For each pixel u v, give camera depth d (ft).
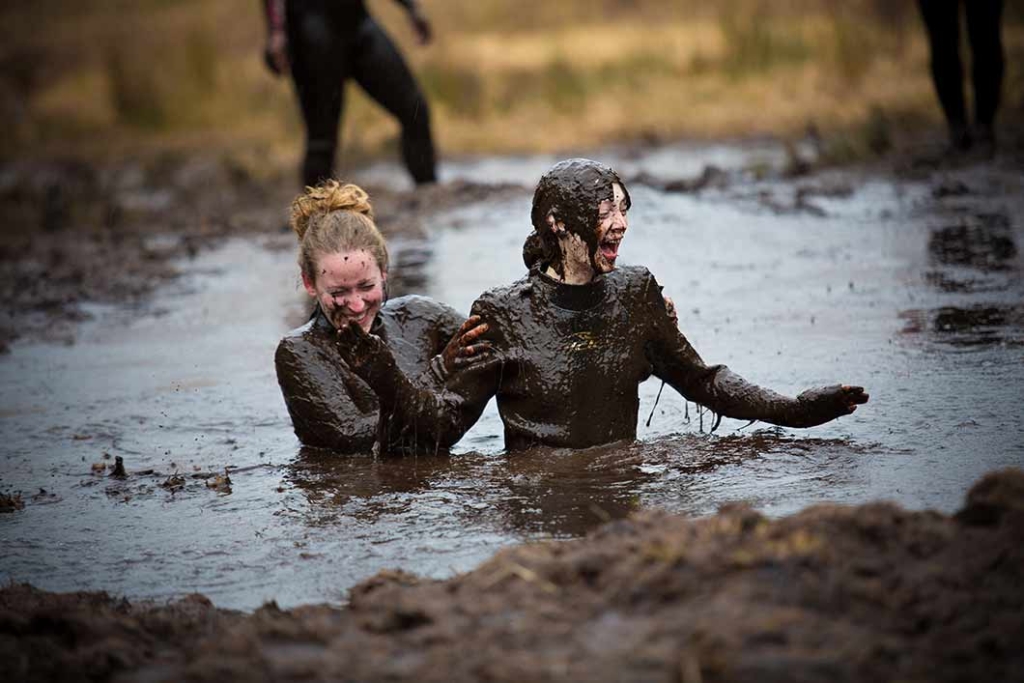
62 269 99.66
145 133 194.59
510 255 92.89
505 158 153.69
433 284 83.51
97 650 31.73
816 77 175.01
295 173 150.00
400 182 137.69
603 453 48.32
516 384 49.08
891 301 71.67
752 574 30.19
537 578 32.07
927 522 33.01
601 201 47.19
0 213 130.31
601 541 33.94
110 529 44.34
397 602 32.19
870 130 129.18
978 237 88.07
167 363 69.82
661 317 50.16
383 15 256.73
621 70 195.31
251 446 53.88
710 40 211.20
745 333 66.64
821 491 43.24
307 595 37.27
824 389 48.91
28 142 192.85
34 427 58.34
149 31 268.41
